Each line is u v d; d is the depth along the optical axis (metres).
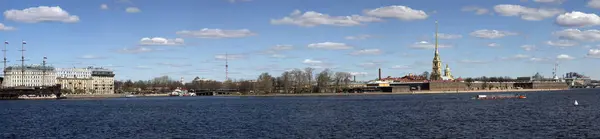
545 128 123.31
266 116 174.25
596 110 185.25
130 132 126.38
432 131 120.56
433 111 193.12
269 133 120.12
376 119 155.62
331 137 112.00
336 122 146.12
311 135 115.69
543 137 107.69
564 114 165.75
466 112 183.88
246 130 127.25
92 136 119.31
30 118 177.62
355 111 198.25
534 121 141.12
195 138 113.38
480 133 115.50
